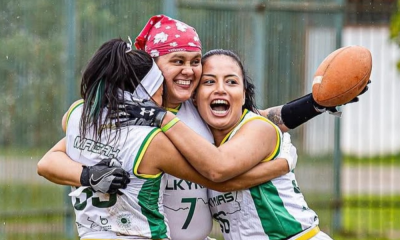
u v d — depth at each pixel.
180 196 11.74
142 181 10.93
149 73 11.21
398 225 27.52
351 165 43.41
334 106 12.23
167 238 11.28
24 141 23.22
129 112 10.99
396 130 41.69
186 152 10.96
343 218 26.75
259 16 23.69
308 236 11.80
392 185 39.88
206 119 11.86
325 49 24.47
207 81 11.85
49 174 11.27
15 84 23.14
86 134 11.12
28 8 23.14
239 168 11.18
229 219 11.96
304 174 24.83
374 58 32.00
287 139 12.14
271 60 24.09
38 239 23.14
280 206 11.76
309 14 24.36
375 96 35.25
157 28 11.82
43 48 23.30
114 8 23.30
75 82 23.25
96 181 10.73
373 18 28.58
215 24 23.44
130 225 10.98
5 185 23.20
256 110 12.60
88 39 23.31
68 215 23.28
